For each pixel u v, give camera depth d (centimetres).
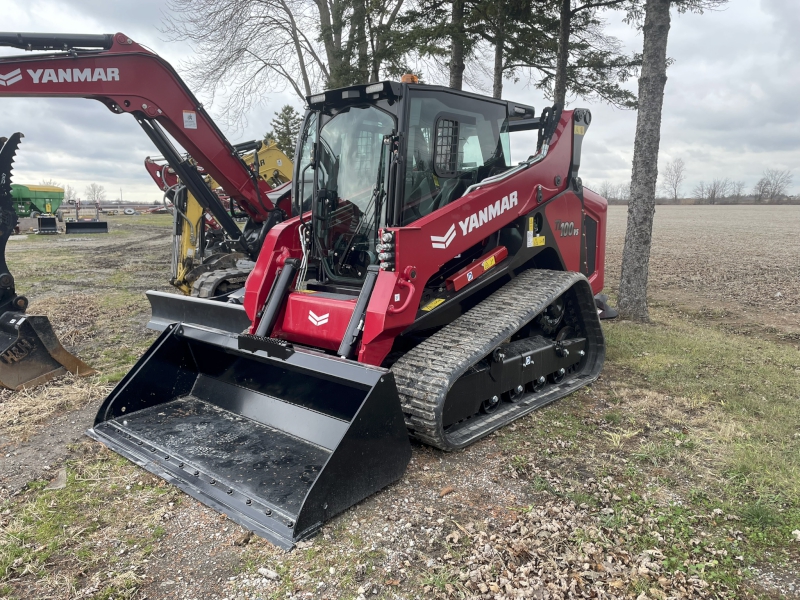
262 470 350
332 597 256
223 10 1569
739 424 451
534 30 1181
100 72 561
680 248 2056
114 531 304
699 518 321
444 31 1125
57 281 1198
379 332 369
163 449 378
